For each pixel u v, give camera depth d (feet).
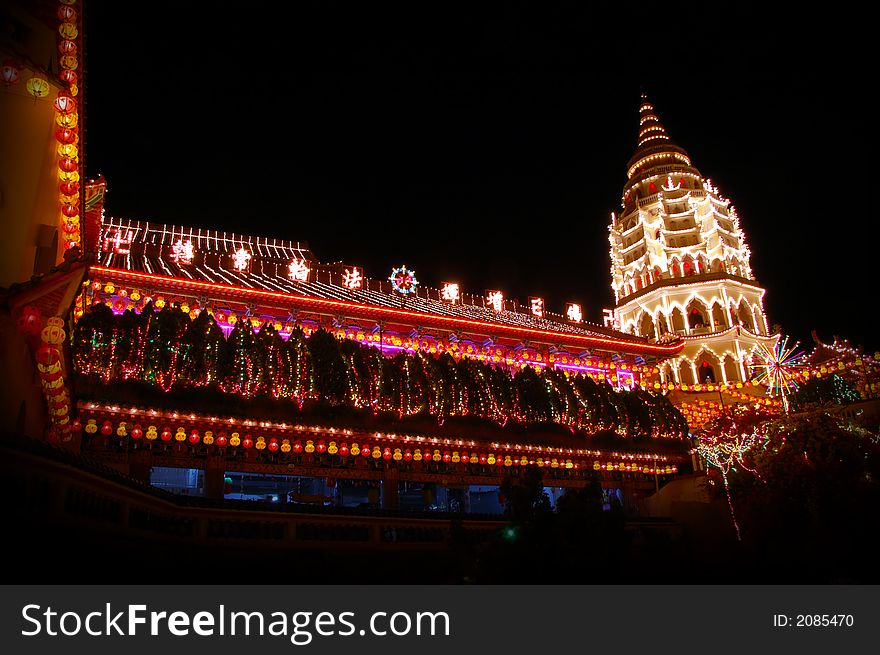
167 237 113.09
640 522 95.96
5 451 33.32
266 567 62.18
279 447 84.02
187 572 56.13
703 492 103.55
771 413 115.75
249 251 118.21
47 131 47.19
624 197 198.80
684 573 61.87
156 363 76.13
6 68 42.29
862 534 79.77
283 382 83.51
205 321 81.61
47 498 38.04
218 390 79.46
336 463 90.53
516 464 102.73
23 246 44.65
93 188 71.20
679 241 180.65
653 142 201.36
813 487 84.64
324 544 67.36
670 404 118.52
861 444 86.99
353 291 111.04
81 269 41.88
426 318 104.53
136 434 74.74
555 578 46.09
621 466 111.55
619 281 188.24
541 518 48.73
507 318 125.08
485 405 99.25
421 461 97.30
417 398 92.99
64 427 59.82
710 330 165.07
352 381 88.28
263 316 96.58
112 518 46.60
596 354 125.08
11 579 33.40
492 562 47.42
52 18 47.42
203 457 81.66
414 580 71.36
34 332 40.27
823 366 122.72
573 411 106.32
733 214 182.29
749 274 176.24
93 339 74.02
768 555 85.61
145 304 86.79
